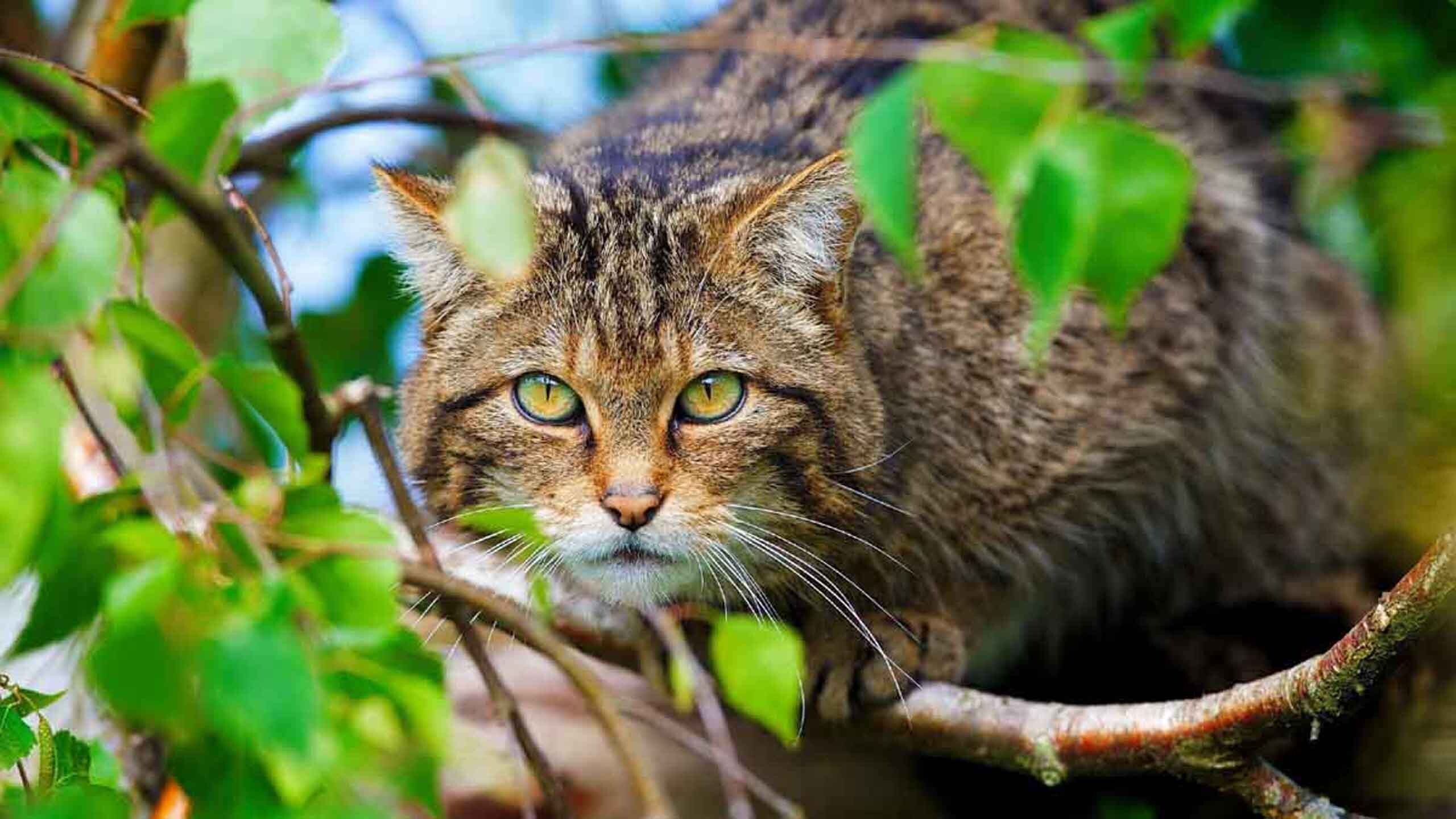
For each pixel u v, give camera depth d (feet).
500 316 15.71
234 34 11.60
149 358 11.10
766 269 15.71
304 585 9.95
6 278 9.99
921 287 17.17
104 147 9.78
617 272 15.55
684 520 15.39
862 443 16.17
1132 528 19.31
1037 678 20.33
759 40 14.38
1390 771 18.44
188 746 10.65
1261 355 19.61
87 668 9.61
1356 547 20.48
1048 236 10.57
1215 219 19.11
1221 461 19.53
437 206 15.67
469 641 12.55
